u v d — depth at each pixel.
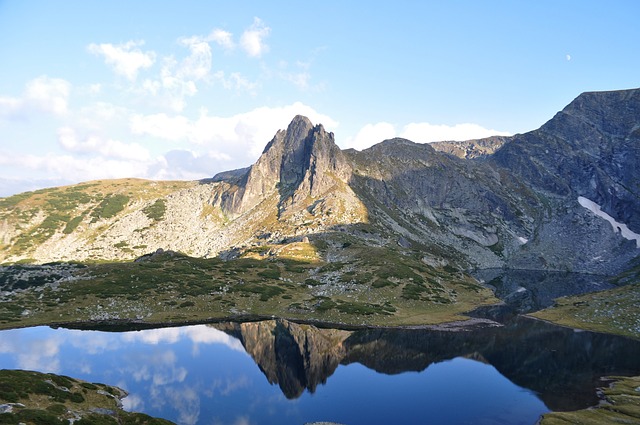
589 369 71.81
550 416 49.78
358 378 66.81
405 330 102.69
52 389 48.25
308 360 77.06
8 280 129.62
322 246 197.75
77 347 81.00
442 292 142.25
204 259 170.38
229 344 86.25
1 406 39.59
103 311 107.69
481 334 99.38
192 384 62.25
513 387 62.25
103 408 47.41
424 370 71.31
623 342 90.56
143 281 130.50
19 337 87.81
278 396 57.94
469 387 62.34
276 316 113.25
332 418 50.38
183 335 93.00
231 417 50.12
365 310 115.38
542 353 82.25
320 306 118.00
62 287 123.69
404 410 53.16
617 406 53.00
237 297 125.19
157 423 44.81
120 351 78.94
